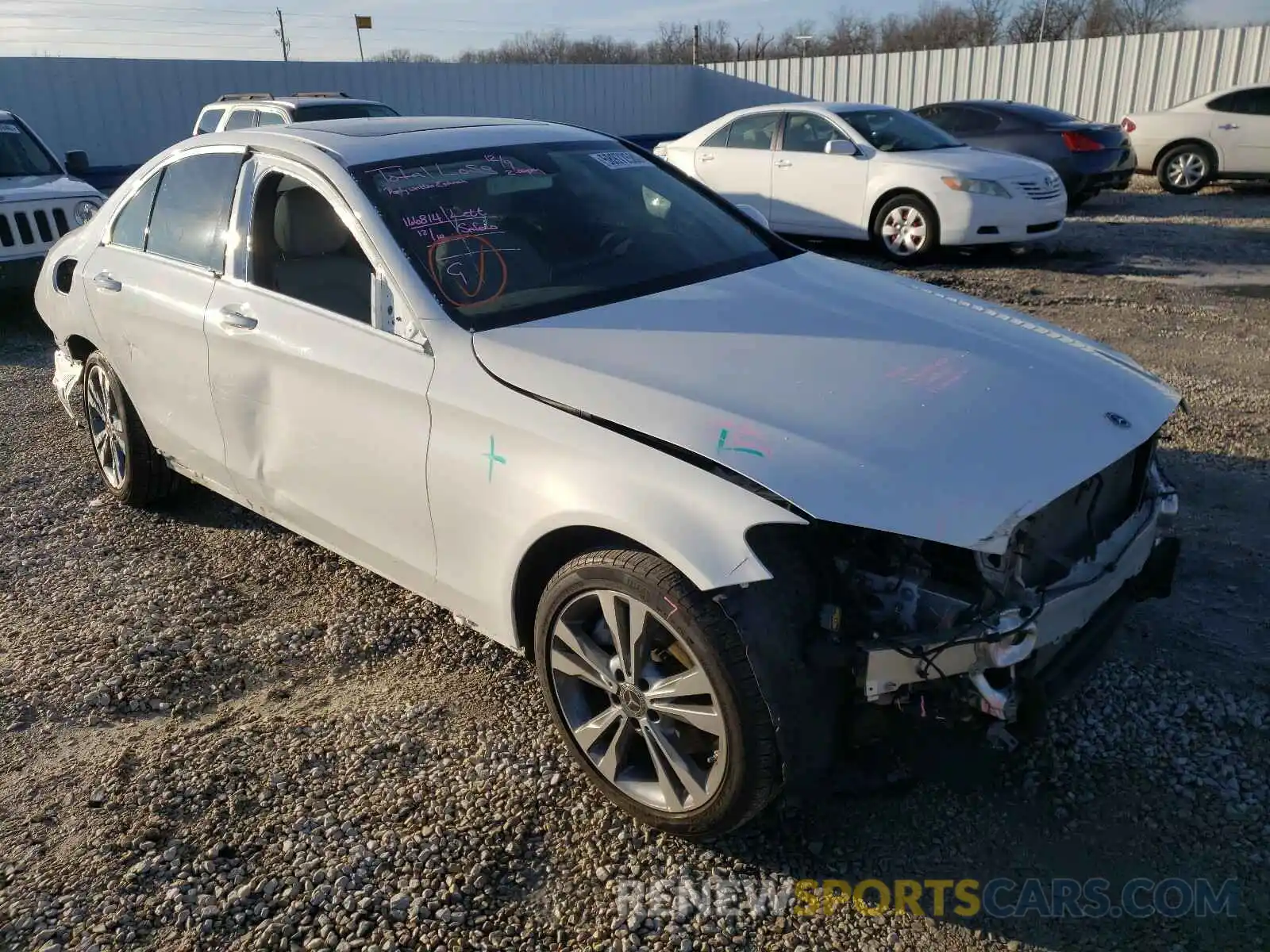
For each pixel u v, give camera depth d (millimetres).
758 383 2621
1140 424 2707
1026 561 2430
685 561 2252
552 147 3883
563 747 2988
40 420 6184
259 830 2680
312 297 3361
